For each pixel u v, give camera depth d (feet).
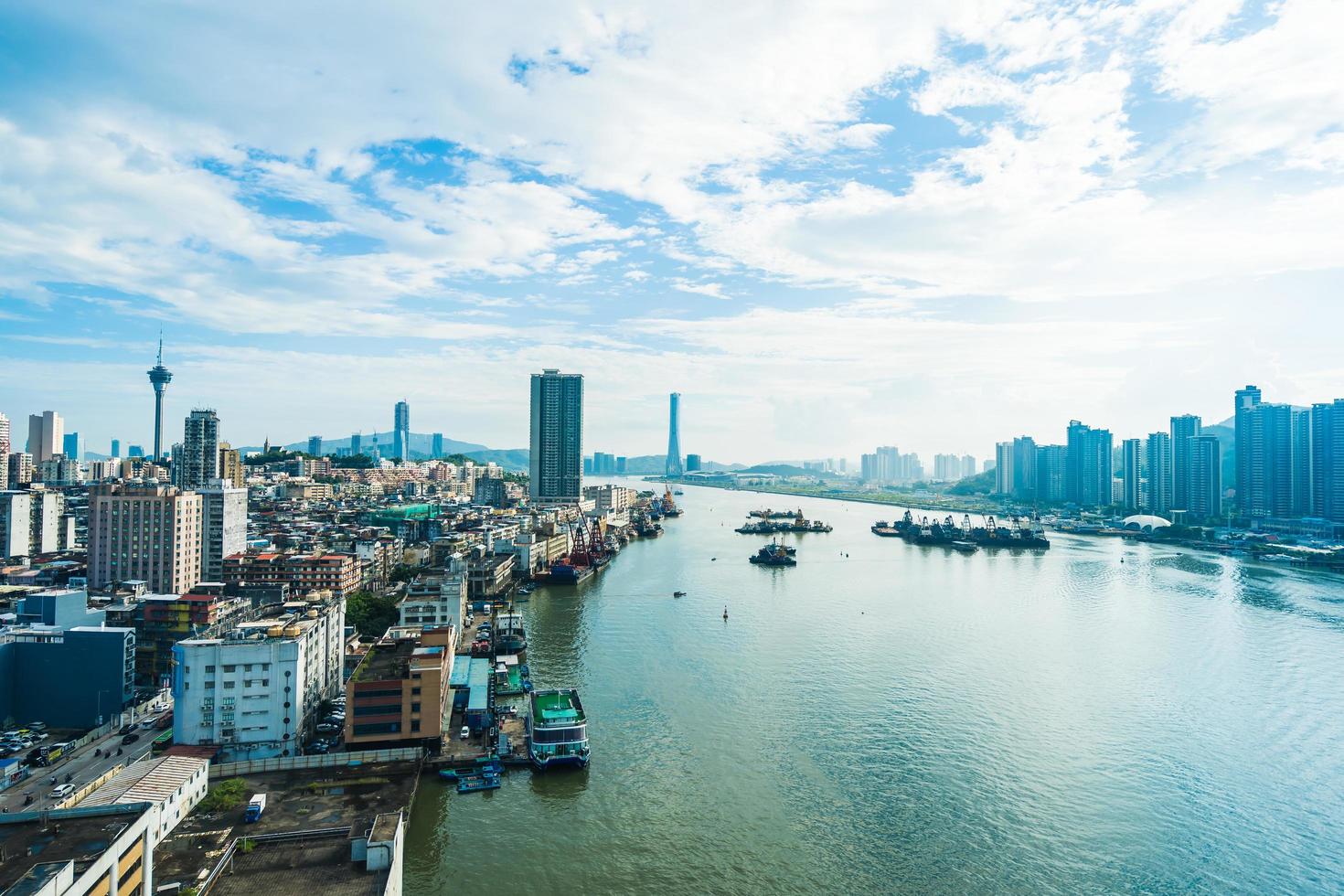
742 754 552.41
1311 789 505.66
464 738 566.36
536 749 525.75
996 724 610.24
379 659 597.93
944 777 518.37
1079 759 547.49
